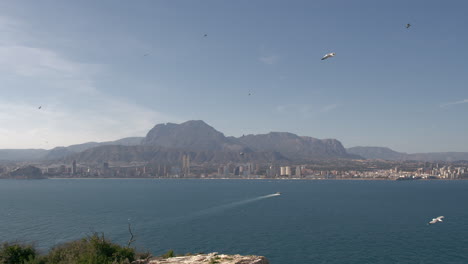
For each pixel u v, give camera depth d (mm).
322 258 77000
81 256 40719
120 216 138375
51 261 41281
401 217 139500
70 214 145500
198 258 41500
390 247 86688
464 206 183000
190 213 148500
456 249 84750
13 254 42625
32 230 107000
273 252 81500
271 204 188875
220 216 139000
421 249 84812
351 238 96688
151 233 101938
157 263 39906
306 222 124375
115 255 41781
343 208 171000
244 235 99625
